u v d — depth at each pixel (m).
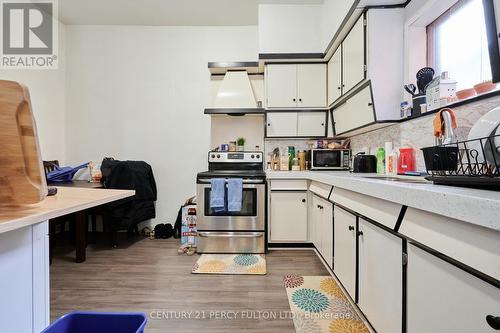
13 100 0.67
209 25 3.42
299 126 3.06
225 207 2.66
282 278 2.12
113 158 3.38
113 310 1.67
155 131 3.48
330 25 2.60
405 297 1.00
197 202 2.70
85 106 3.45
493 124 1.01
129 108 3.46
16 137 0.68
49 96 3.21
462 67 1.59
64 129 3.45
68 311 1.65
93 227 3.25
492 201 0.59
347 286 1.63
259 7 2.91
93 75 3.45
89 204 0.82
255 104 3.12
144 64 3.45
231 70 3.21
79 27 3.42
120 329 0.90
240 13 3.14
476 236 0.67
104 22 3.36
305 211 2.78
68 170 2.89
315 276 2.16
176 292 1.89
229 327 1.50
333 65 2.76
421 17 1.80
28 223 0.61
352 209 1.50
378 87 1.97
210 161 3.20
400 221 1.03
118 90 3.46
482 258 0.64
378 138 2.36
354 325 1.52
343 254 1.71
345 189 1.65
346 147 3.01
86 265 2.38
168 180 3.49
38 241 0.91
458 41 1.62
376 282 1.23
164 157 3.49
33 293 0.89
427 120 1.71
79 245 2.45
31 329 0.88
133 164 3.02
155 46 3.45
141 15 3.19
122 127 3.47
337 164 2.94
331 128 3.04
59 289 1.93
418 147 1.81
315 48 2.89
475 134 1.08
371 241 1.29
